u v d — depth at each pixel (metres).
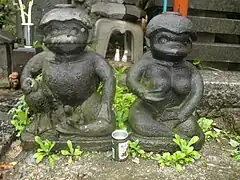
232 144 2.51
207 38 3.58
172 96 2.27
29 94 2.20
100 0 3.74
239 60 3.53
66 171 2.05
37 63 2.32
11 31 4.22
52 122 2.30
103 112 2.25
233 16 3.74
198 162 2.21
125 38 3.77
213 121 2.95
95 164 2.12
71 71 2.17
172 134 2.26
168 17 2.11
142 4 4.00
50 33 2.11
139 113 2.28
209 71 3.34
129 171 2.06
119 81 3.05
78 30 2.09
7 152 2.33
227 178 2.04
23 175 2.01
